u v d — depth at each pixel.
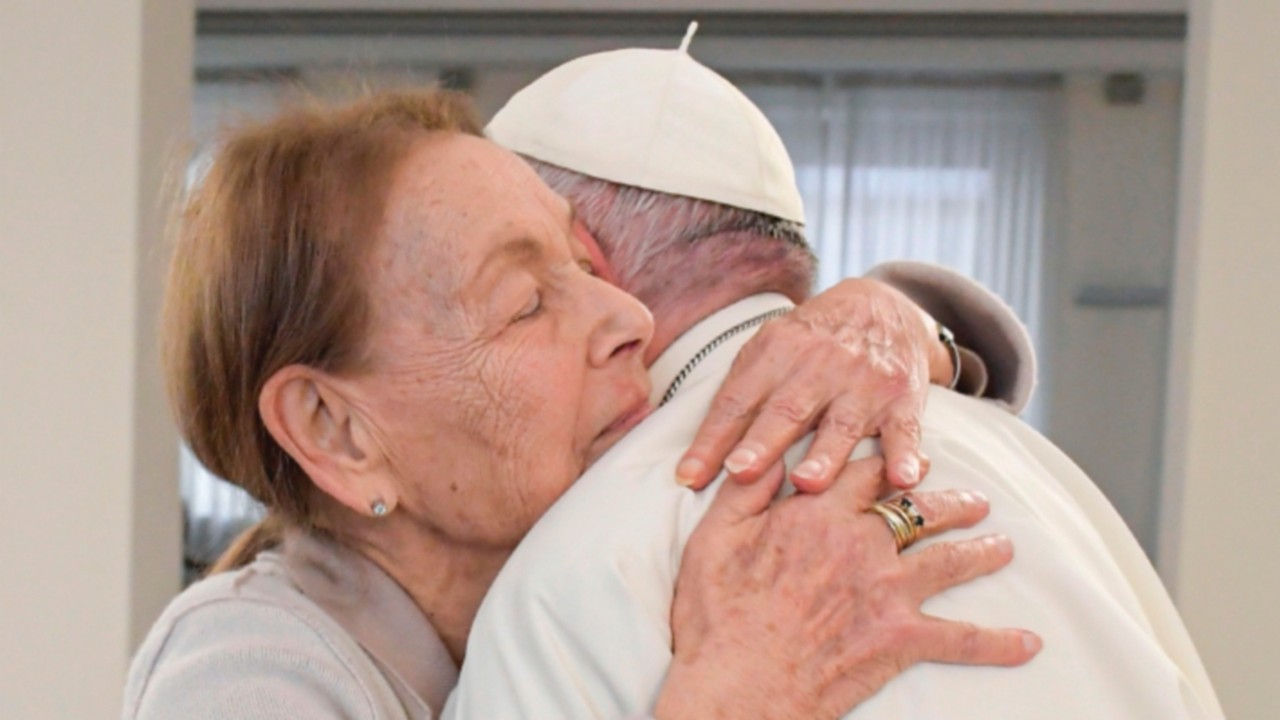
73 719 2.24
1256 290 2.18
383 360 1.09
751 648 0.96
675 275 1.23
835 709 0.96
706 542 1.01
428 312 1.08
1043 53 7.27
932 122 7.76
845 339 1.13
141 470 2.27
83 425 2.24
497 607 1.00
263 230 1.09
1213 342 2.20
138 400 2.26
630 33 7.14
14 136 2.26
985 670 0.97
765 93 7.71
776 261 1.26
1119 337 7.77
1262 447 2.18
